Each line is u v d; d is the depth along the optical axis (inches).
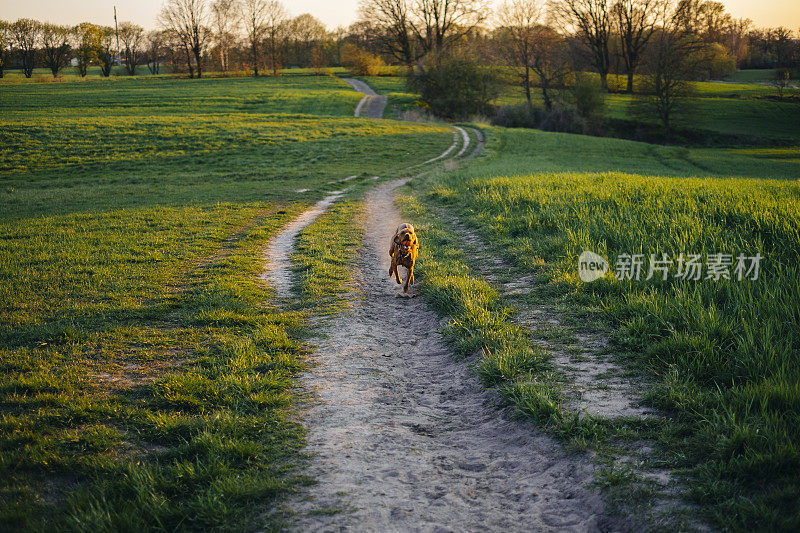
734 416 174.7
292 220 714.8
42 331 291.0
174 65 4662.9
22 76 4441.4
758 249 328.5
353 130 1929.1
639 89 2775.6
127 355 268.4
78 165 1374.3
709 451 167.2
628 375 229.0
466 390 241.9
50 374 241.0
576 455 177.0
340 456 184.5
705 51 2977.4
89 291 370.6
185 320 322.7
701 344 227.8
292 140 1708.9
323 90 3284.9
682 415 189.2
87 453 181.8
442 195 818.8
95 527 142.3
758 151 2214.6
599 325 283.3
